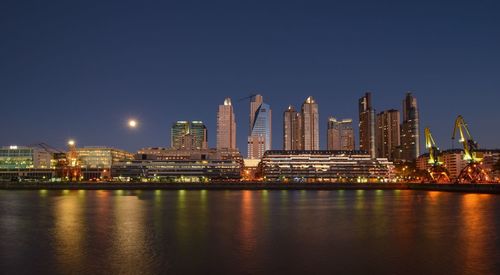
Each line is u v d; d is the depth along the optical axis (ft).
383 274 171.12
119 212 393.70
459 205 470.80
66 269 178.91
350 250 213.46
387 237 250.98
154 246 222.89
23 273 173.88
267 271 175.32
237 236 254.06
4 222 318.24
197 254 203.92
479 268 179.11
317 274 171.32
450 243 231.30
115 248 217.77
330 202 533.55
